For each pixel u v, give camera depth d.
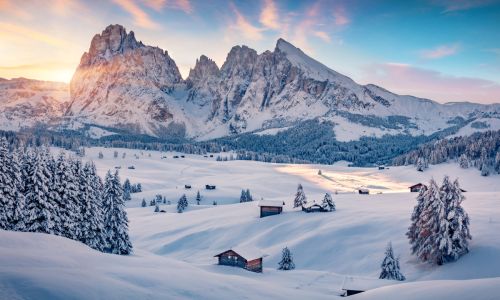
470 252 62.97
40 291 22.56
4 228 54.28
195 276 34.31
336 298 34.81
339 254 76.69
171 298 26.72
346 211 103.94
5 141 56.25
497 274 55.78
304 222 97.94
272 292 33.25
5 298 20.98
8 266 27.09
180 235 101.94
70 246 44.28
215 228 103.19
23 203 56.31
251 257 68.69
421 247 65.75
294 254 79.75
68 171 60.59
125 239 64.75
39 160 58.62
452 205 63.09
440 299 27.38
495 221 75.69
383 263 60.66
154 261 46.59
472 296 26.19
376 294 33.94
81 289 24.28
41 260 30.77
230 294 30.19
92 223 61.31
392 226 84.12
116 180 65.06
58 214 58.88
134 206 182.25
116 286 26.41
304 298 33.44
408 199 122.62
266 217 108.31
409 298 29.69
